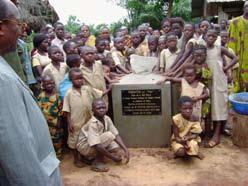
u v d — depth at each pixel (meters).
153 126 4.44
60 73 4.43
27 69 4.29
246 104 4.25
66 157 4.38
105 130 4.03
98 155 4.02
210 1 9.66
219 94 4.46
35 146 1.56
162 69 4.97
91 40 6.91
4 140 1.40
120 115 4.46
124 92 4.38
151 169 3.87
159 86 4.31
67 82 4.26
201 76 4.44
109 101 4.69
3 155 1.40
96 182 3.63
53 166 1.76
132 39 6.05
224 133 4.86
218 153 4.24
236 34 5.50
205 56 4.36
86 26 6.99
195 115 4.31
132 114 4.43
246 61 5.56
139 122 4.45
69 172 3.92
